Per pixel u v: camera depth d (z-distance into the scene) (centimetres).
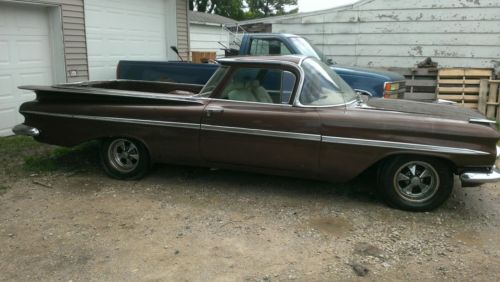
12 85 779
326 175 464
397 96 787
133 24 1013
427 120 435
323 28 1200
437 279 331
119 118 515
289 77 471
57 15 823
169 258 359
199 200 480
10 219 432
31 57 807
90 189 513
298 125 456
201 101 496
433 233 406
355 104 480
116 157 542
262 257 361
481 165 425
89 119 527
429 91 1086
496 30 1061
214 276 334
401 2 1116
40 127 550
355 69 784
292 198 488
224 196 492
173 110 497
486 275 337
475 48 1085
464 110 485
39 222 426
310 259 358
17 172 572
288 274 337
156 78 828
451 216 445
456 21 1085
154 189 512
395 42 1141
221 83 495
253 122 469
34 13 803
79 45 870
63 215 442
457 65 1106
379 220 432
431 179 445
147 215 441
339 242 387
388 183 452
